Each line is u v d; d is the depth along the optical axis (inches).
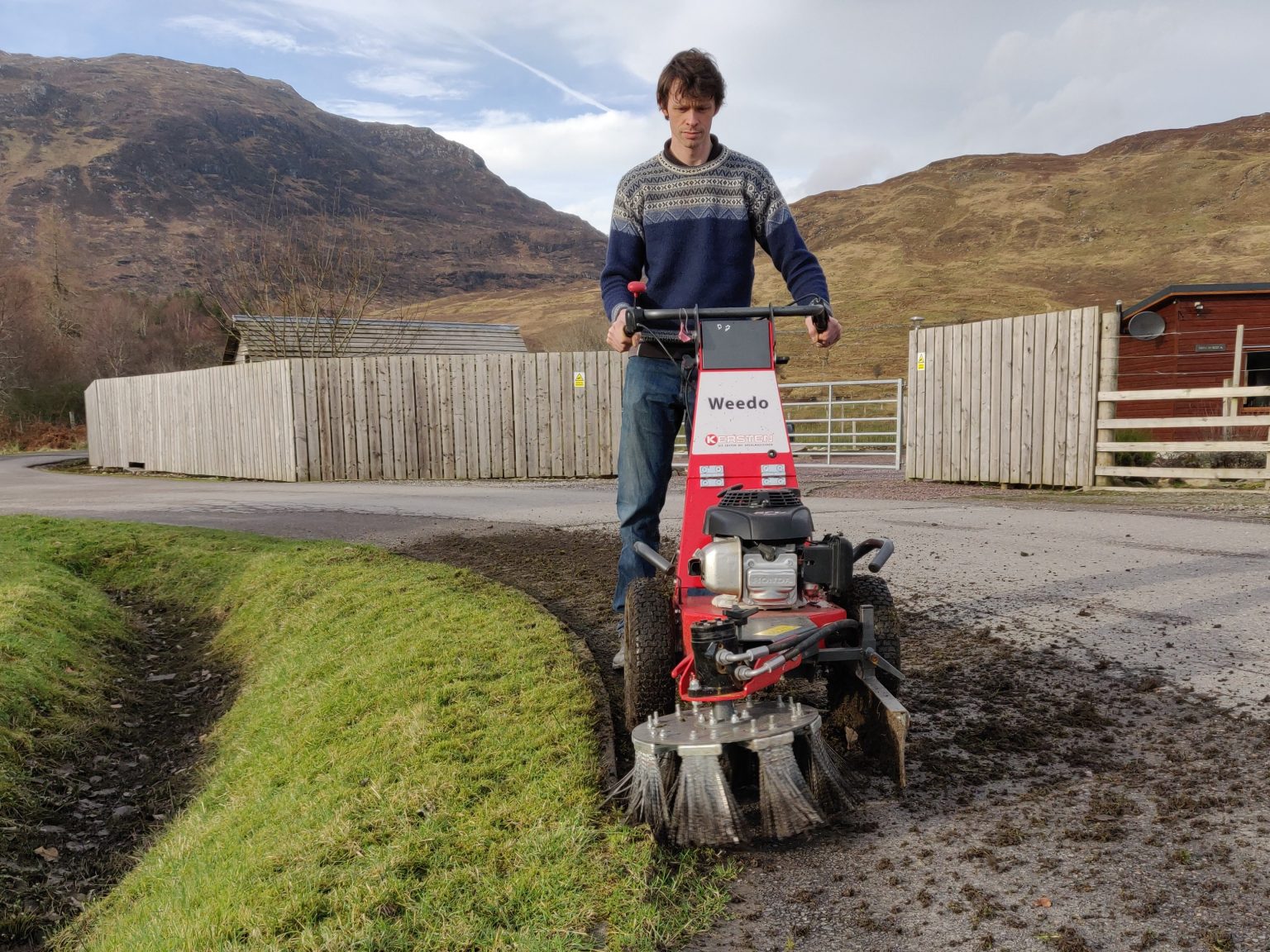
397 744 166.9
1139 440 515.8
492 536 401.4
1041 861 111.7
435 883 114.3
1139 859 110.0
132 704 267.9
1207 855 109.7
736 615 126.9
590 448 732.7
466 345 1181.1
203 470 889.5
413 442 751.1
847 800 125.0
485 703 179.0
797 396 1551.4
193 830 172.6
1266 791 124.6
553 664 196.4
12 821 191.0
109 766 227.3
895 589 255.0
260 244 1143.6
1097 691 168.1
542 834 122.8
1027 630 207.8
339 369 750.5
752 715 126.5
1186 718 152.1
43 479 867.4
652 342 170.1
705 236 168.4
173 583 378.9
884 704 132.0
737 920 105.0
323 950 102.4
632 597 147.6
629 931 102.4
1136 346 678.5
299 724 201.6
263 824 153.9
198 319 3400.6
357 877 117.6
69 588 344.2
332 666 237.1
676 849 119.5
